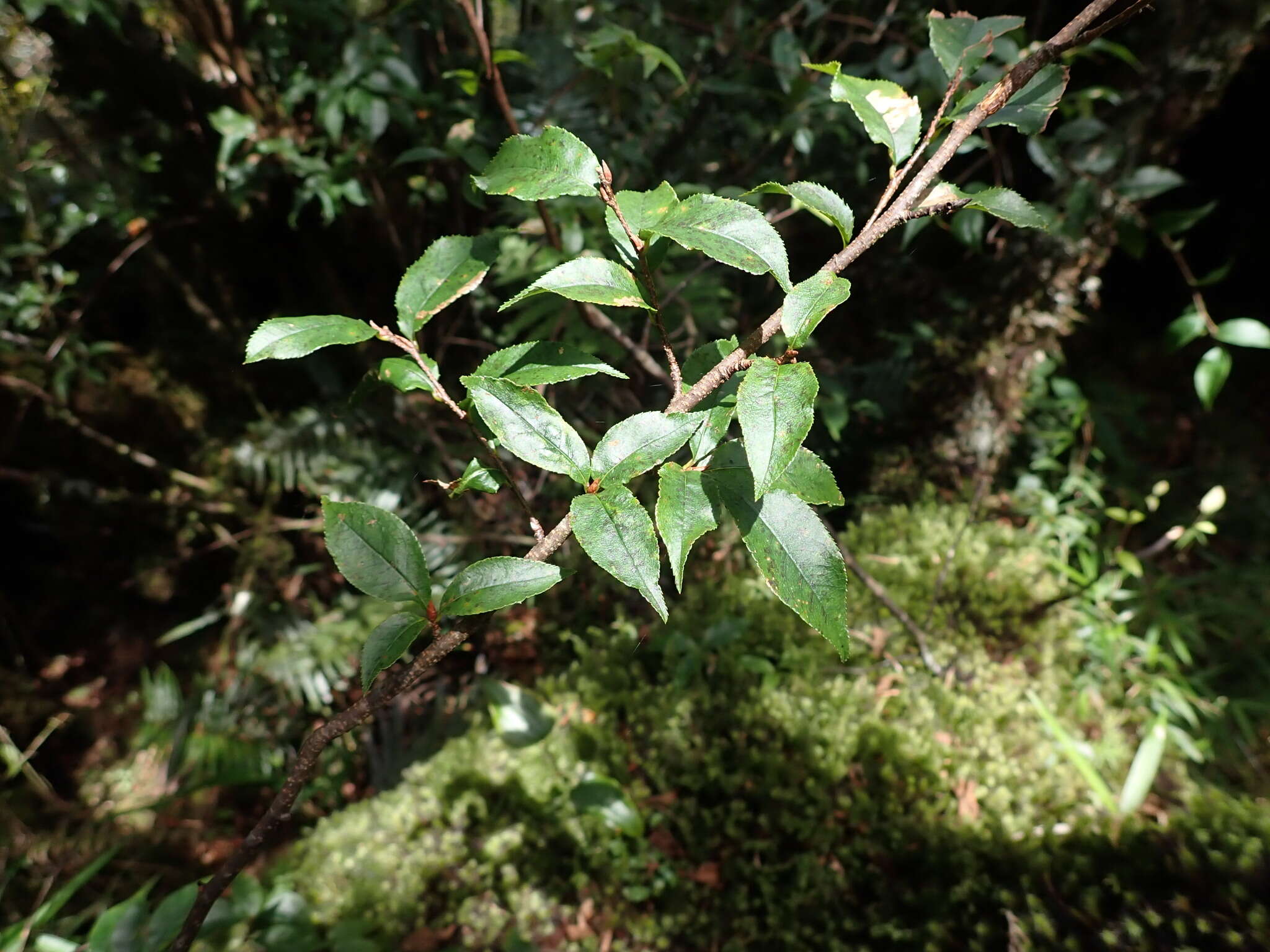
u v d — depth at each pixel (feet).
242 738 3.38
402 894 2.44
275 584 3.85
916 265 4.00
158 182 3.39
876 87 1.00
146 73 3.02
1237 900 1.74
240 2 2.91
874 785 2.52
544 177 0.88
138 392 3.65
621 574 0.77
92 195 3.34
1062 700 2.79
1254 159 4.24
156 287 3.65
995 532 3.42
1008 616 3.10
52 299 3.43
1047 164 2.20
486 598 0.84
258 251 3.65
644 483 3.26
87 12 2.70
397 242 3.39
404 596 0.88
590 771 2.71
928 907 2.15
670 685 2.92
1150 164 2.83
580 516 0.79
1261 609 3.28
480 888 2.45
